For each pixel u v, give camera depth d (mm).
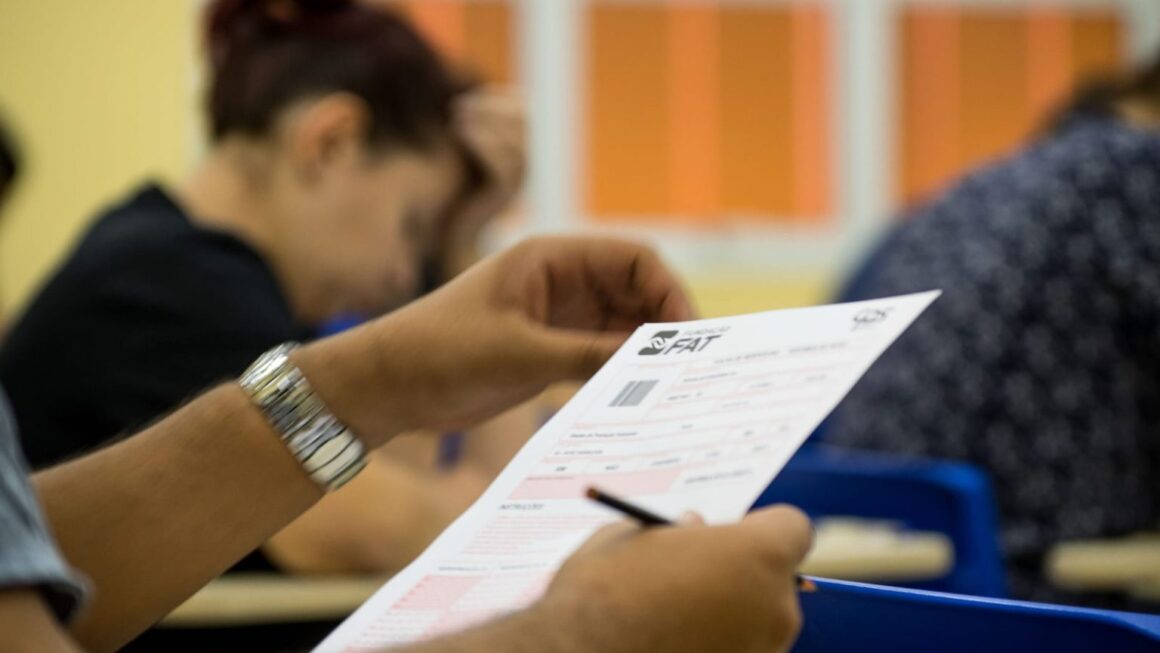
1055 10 6406
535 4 5949
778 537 854
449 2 5867
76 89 5289
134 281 2311
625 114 6051
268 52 2488
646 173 6066
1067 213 2766
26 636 778
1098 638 965
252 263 2404
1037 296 2750
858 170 6230
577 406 995
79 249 2434
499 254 1288
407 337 1246
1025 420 2730
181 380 2268
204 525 1214
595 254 1295
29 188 5234
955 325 2787
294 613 2336
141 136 5344
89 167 5297
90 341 2277
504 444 3283
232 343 2283
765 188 6168
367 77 2479
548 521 937
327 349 1264
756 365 974
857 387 2943
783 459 876
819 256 6180
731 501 876
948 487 2246
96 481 1217
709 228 6105
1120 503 2736
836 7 6215
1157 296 2717
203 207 2508
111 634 1188
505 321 1233
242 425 1236
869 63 6234
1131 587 2619
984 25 6363
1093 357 2748
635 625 814
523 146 3113
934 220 2975
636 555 839
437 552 976
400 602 943
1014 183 2865
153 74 5352
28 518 817
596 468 945
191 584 1213
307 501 1247
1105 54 6469
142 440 1248
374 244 2523
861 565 2387
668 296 1300
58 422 2270
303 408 1236
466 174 3057
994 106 6375
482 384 1234
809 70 6211
